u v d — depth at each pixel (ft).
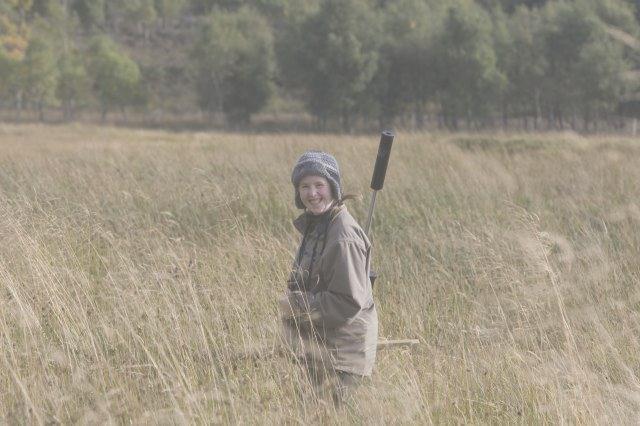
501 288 28.43
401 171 58.34
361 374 17.90
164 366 19.98
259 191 48.01
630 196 49.19
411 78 362.74
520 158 68.74
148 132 226.38
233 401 17.66
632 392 19.36
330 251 17.30
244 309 23.84
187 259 28.14
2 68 422.82
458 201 47.24
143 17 585.22
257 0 602.44
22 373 19.45
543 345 24.26
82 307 22.63
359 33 353.92
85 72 450.30
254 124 425.69
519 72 348.38
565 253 30.25
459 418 18.88
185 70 530.27
